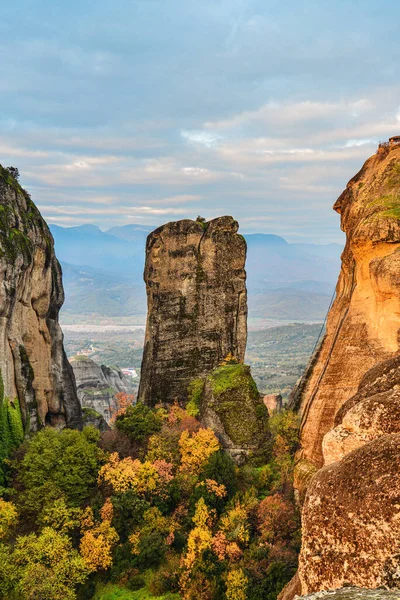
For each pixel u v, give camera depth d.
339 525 16.72
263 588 39.53
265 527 45.84
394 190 46.72
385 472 16.36
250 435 59.06
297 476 46.91
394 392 22.22
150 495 52.75
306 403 52.44
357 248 44.66
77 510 49.31
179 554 48.06
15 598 39.16
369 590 13.33
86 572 43.53
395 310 41.06
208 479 52.28
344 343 45.78
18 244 61.41
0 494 51.88
